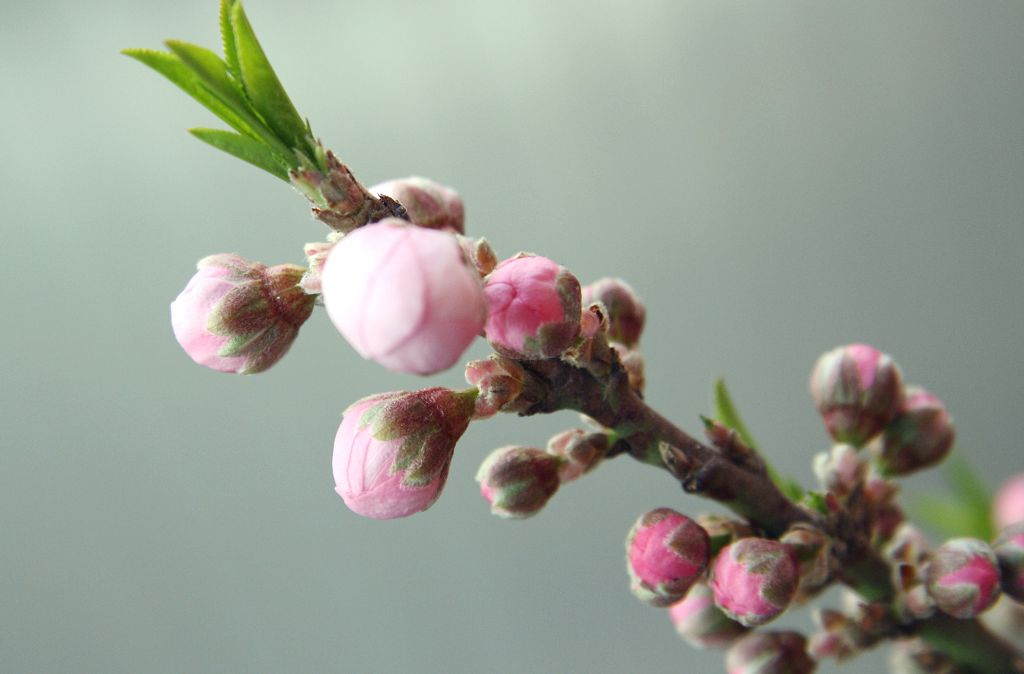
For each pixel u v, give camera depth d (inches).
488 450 22.6
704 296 22.6
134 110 20.2
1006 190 21.9
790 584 11.3
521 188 21.5
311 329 21.4
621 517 23.1
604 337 11.1
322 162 10.7
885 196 22.1
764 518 11.5
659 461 11.4
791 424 23.4
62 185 20.5
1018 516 13.6
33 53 19.7
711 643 12.2
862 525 11.8
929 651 12.1
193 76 10.7
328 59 20.3
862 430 12.2
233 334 11.1
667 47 21.0
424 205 11.6
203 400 21.6
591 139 21.3
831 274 22.6
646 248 22.1
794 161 21.8
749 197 22.0
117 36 19.8
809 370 23.2
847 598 12.4
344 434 11.1
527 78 20.9
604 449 11.4
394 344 10.3
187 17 19.6
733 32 20.9
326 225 10.7
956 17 21.0
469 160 21.3
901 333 23.1
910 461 12.3
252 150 10.7
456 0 20.4
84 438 21.3
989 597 11.5
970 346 23.1
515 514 11.5
